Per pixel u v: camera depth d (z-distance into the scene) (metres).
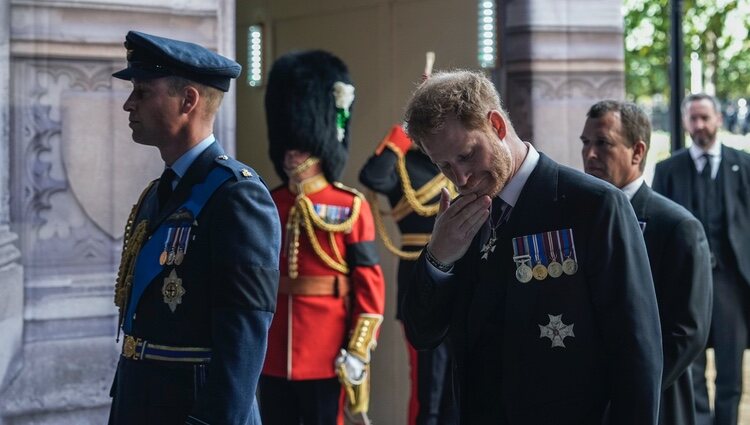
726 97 12.03
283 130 4.74
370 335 4.59
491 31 5.49
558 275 2.55
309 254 4.59
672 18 7.55
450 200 2.69
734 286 6.18
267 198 2.85
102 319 4.12
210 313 2.79
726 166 6.33
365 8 6.20
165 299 2.81
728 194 6.28
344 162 4.86
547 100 5.43
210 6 4.28
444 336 2.86
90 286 4.10
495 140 2.52
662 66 11.42
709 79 11.70
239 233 2.76
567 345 2.54
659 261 3.49
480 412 2.65
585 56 5.48
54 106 4.04
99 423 4.12
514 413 2.56
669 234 3.49
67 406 4.06
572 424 2.54
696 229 3.50
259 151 6.67
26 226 4.00
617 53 5.54
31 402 4.00
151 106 2.88
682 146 7.54
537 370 2.55
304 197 4.62
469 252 2.69
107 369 4.12
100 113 4.11
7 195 3.97
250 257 2.75
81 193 4.09
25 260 4.00
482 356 2.64
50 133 4.04
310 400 4.58
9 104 3.97
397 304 5.45
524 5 5.39
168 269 2.81
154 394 2.80
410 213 5.38
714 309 6.16
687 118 6.46
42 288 4.03
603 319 2.54
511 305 2.58
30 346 4.00
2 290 3.94
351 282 4.64
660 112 11.63
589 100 5.50
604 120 3.65
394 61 6.07
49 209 4.04
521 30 5.41
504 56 5.47
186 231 2.81
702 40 11.14
